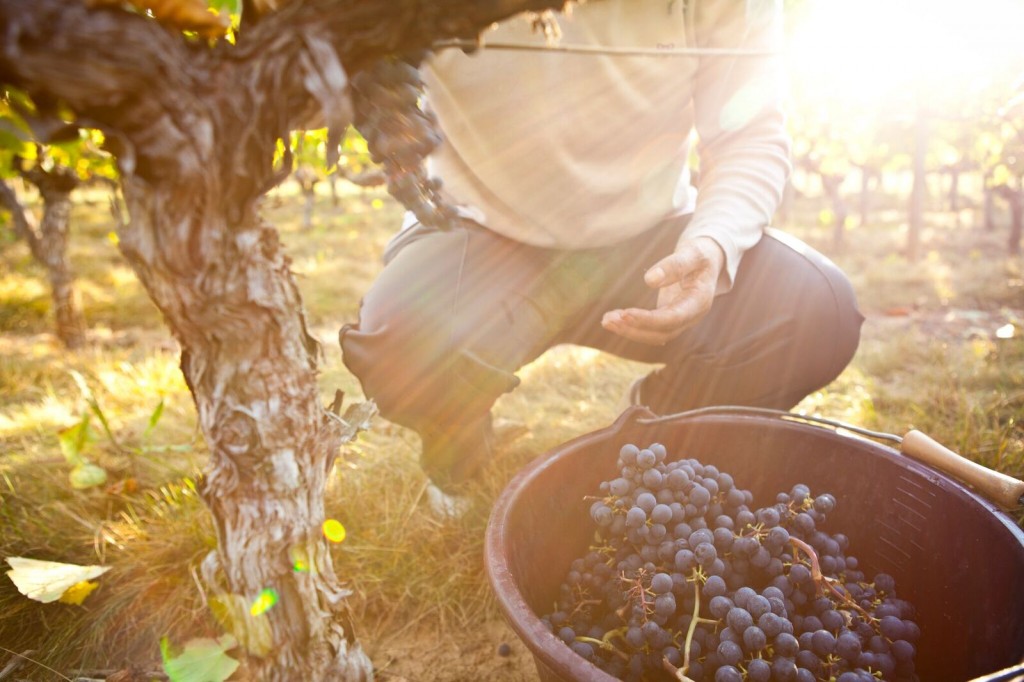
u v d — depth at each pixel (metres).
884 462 1.34
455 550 1.74
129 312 4.56
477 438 1.83
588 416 2.48
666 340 1.45
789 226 8.77
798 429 1.44
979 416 2.22
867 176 10.48
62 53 0.59
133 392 2.80
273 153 0.77
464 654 1.52
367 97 0.90
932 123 6.95
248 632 0.97
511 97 1.54
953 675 1.19
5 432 2.48
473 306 1.64
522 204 1.68
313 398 0.93
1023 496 1.21
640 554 1.24
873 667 1.11
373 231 9.82
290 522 0.94
